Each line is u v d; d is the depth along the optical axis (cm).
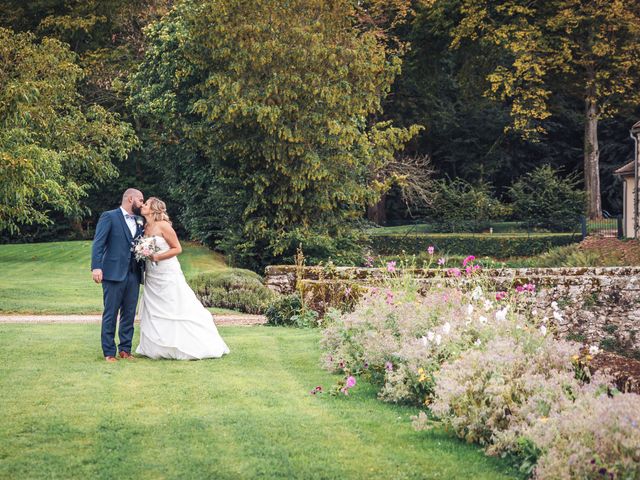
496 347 576
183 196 3033
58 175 2295
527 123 4019
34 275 2186
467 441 511
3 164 1752
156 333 793
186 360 789
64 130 2511
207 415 566
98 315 1458
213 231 2928
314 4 2489
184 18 2622
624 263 2511
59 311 1497
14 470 446
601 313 1576
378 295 817
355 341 745
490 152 4703
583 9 3728
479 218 3788
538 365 567
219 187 2619
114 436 512
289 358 816
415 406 615
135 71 3725
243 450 487
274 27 2436
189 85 2678
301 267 1500
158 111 2711
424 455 484
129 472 446
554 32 3922
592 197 4019
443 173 5025
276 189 2494
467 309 725
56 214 4028
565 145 4912
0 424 533
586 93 3994
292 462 466
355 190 2566
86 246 3081
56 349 839
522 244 3350
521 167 4919
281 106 2398
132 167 4094
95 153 2639
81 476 439
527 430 465
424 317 730
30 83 1897
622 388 545
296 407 597
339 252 2538
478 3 3853
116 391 635
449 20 3947
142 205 798
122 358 794
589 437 421
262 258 2520
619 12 3659
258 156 2464
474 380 533
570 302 1575
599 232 3506
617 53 3841
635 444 399
